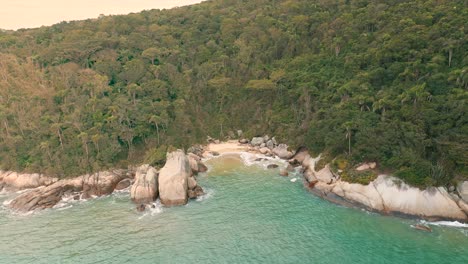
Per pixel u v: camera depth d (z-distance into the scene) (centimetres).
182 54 10425
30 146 7675
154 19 12469
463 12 7369
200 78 10200
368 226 5134
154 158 7400
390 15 8650
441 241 4678
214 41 11112
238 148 8912
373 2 9850
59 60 9494
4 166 7481
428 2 8319
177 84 9825
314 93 8269
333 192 6078
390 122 6119
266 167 7675
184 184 6206
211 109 9962
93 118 7919
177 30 11619
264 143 8825
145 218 5681
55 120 7844
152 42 10738
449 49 6669
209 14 12862
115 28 11362
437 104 5894
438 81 6388
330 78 8450
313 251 4600
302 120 8238
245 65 10244
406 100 6191
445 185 5325
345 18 9544
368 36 8512
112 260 4566
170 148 7712
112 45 10256
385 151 5894
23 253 4803
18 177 7238
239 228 5241
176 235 5119
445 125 5603
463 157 5219
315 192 6328
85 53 9644
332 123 7006
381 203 5497
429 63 6681
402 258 4375
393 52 7394
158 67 9594
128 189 6975
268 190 6531
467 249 4491
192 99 9856
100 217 5778
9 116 7906
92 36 10562
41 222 5675
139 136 8181
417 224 5062
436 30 7131
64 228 5453
